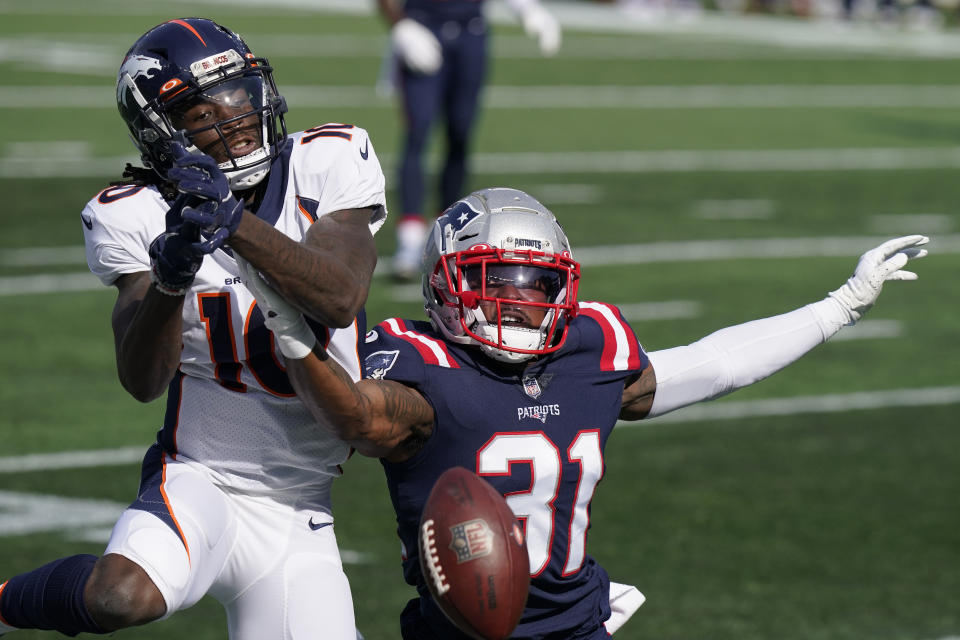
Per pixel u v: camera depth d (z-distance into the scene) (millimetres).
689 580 17328
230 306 11461
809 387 26500
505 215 11438
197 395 11914
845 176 50594
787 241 39375
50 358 26469
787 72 83562
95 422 22922
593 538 18656
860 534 19078
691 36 104062
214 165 9375
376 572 17312
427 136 33188
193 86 11023
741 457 22297
